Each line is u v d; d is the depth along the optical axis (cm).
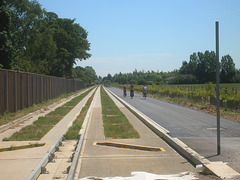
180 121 1354
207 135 988
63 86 3944
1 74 1324
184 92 2902
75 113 1767
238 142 866
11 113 1432
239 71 8819
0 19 2631
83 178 533
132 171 593
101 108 2069
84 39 5872
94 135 993
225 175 523
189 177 531
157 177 534
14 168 596
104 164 646
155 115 1609
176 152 754
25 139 924
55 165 658
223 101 1941
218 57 713
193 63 9594
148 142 869
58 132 1074
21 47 3853
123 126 1166
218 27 710
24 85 1767
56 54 4903
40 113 1756
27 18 3647
